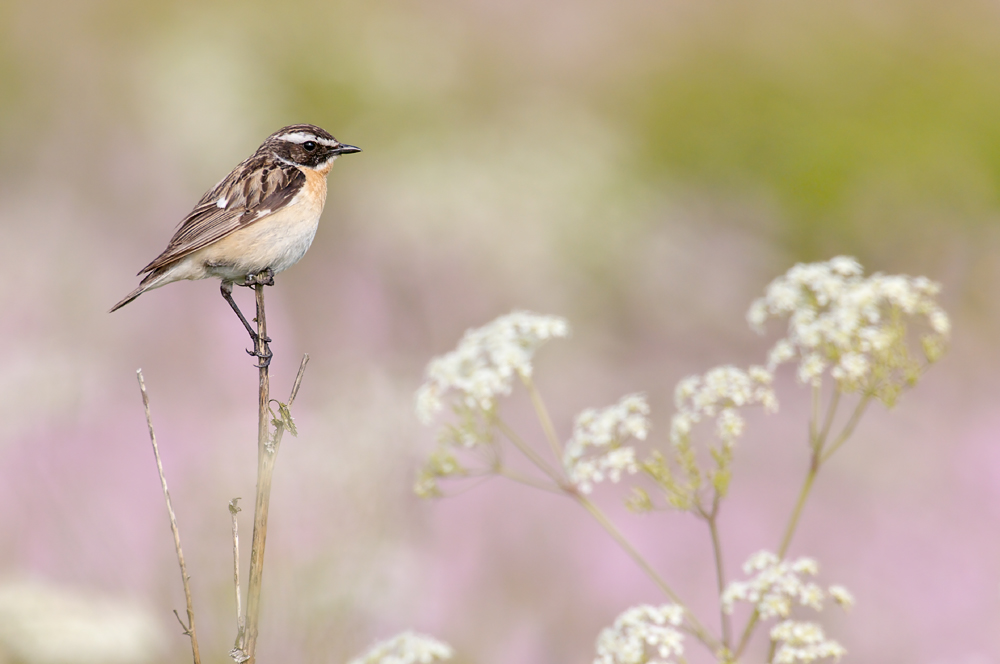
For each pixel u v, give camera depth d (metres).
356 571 7.80
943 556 11.60
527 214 17.34
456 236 17.12
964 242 18.56
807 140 20.19
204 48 19.05
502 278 17.23
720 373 6.42
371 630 8.42
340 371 9.45
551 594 10.52
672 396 16.20
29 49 19.73
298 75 19.59
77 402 10.65
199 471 9.27
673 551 11.43
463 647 9.54
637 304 18.08
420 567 9.14
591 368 16.64
